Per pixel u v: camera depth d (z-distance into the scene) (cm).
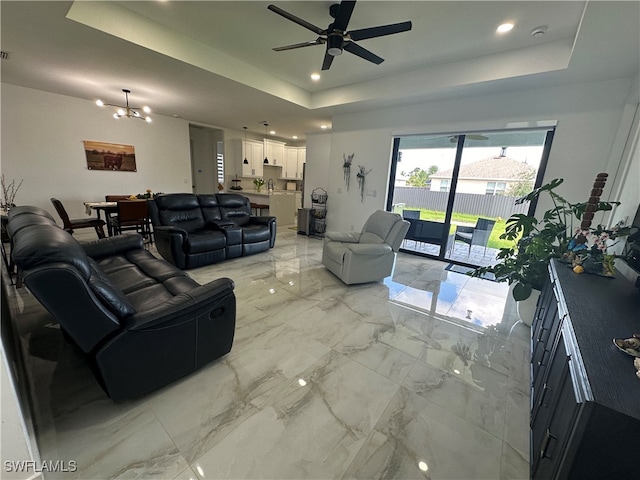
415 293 321
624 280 178
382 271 342
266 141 824
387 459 127
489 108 374
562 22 246
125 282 213
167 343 151
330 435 137
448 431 143
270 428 139
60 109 485
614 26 197
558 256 229
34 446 114
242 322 240
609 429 72
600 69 271
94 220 445
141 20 273
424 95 387
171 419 141
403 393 167
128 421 139
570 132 324
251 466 121
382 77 402
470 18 249
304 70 389
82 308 121
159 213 388
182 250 352
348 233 388
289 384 170
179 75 353
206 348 172
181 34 304
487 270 266
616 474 73
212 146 800
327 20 271
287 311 263
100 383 139
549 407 115
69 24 239
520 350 216
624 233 185
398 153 489
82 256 130
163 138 632
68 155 505
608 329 112
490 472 123
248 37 306
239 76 368
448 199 445
